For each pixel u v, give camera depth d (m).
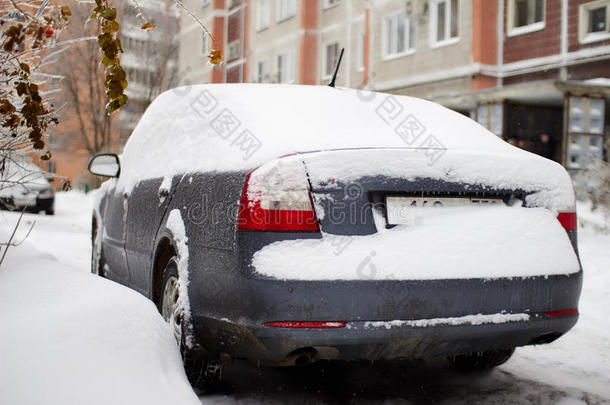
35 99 3.23
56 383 1.99
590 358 4.23
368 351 2.71
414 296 2.69
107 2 2.95
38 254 3.70
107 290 2.72
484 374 3.82
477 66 18.64
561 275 2.97
